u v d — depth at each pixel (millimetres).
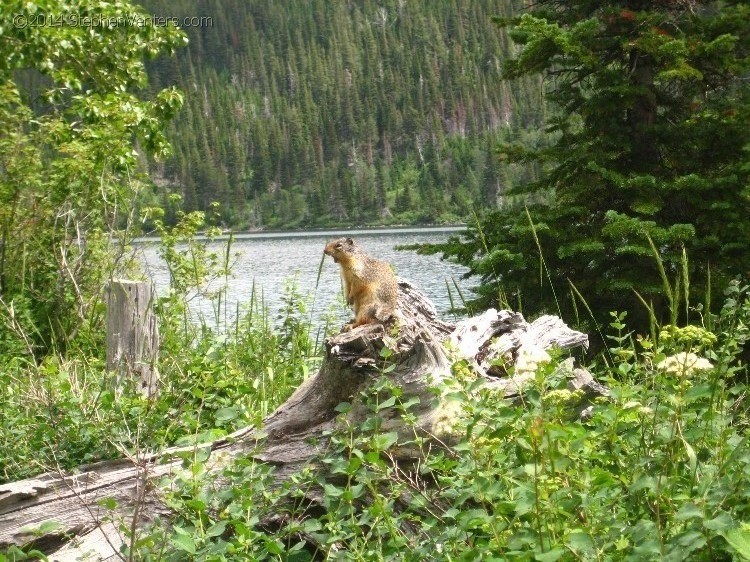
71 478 5492
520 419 3984
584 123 13172
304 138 146875
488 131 142000
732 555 3260
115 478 5516
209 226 13898
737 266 11219
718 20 12406
